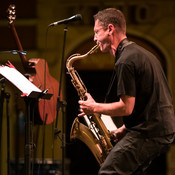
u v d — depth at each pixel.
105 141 5.76
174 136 4.61
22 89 4.68
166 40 11.93
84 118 6.03
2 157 11.48
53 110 6.66
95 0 11.83
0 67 4.94
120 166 4.42
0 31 12.09
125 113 4.32
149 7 11.88
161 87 4.53
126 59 4.37
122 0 11.80
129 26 11.92
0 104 5.55
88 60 12.24
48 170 7.45
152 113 4.43
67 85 12.78
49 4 12.12
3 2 12.14
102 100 12.91
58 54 12.07
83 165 13.02
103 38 4.79
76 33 12.01
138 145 4.41
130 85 4.30
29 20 12.21
